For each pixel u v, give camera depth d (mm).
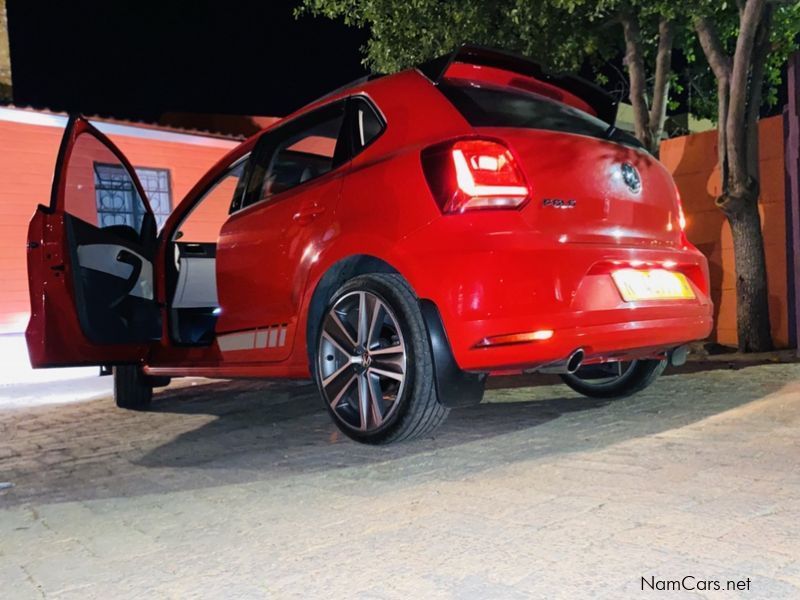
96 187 5949
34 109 12398
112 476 3844
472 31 9211
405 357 3596
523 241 3357
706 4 7203
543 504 2756
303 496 3148
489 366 3367
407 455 3705
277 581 2268
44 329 5328
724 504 2611
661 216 4125
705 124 14781
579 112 4320
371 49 10367
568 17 8836
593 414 4379
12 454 4691
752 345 7477
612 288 3605
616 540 2359
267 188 4781
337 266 4004
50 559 2619
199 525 2873
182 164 14305
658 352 4113
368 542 2523
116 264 5738
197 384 7727
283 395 6414
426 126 3734
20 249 12594
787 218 7629
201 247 5891
